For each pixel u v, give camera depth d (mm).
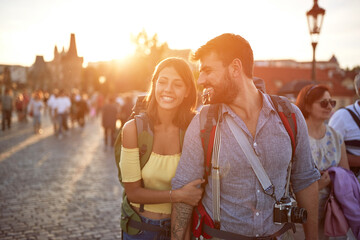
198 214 1749
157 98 1950
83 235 4234
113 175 7492
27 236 4148
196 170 1711
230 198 1629
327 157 2586
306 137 1722
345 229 2424
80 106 17859
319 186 2430
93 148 11438
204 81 1652
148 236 2025
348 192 2416
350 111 2885
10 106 16656
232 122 1629
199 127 1692
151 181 1980
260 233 1620
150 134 1957
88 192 6094
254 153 1589
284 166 1636
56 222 4625
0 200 5512
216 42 1613
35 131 15172
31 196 5770
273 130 1613
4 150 10438
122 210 2125
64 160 9102
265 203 1604
